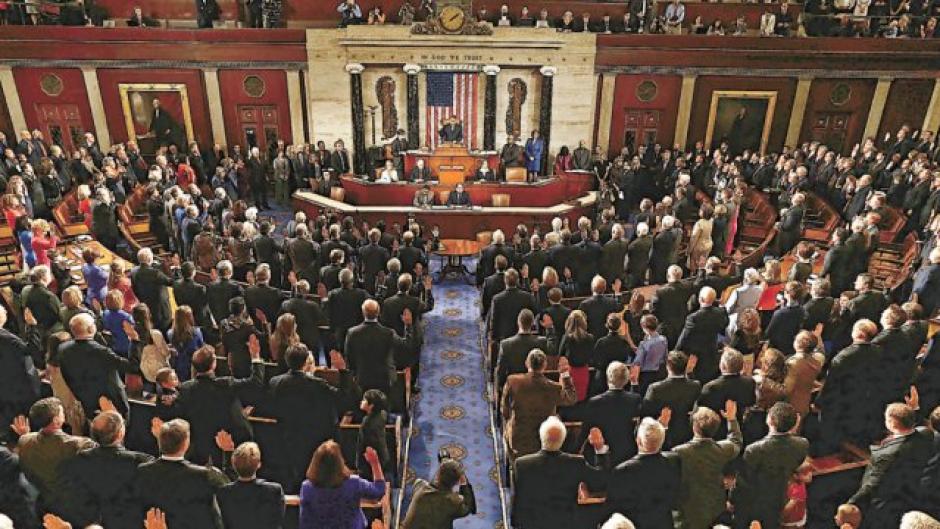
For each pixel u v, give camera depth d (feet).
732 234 45.70
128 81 62.59
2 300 28.94
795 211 44.11
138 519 14.57
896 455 15.62
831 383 20.34
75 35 59.93
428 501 14.07
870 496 15.93
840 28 66.08
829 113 66.23
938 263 26.78
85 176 52.70
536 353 19.34
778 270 27.86
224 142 65.77
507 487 24.27
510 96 66.64
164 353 23.81
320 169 61.87
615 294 31.45
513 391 19.51
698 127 66.90
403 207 54.70
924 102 65.36
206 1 64.54
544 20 64.54
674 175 59.57
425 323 38.81
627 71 64.54
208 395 18.04
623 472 14.56
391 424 21.79
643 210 46.75
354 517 14.52
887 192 50.08
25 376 20.45
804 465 15.81
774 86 65.10
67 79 61.52
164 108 63.93
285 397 18.45
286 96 64.90
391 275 30.50
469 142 67.00
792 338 24.26
